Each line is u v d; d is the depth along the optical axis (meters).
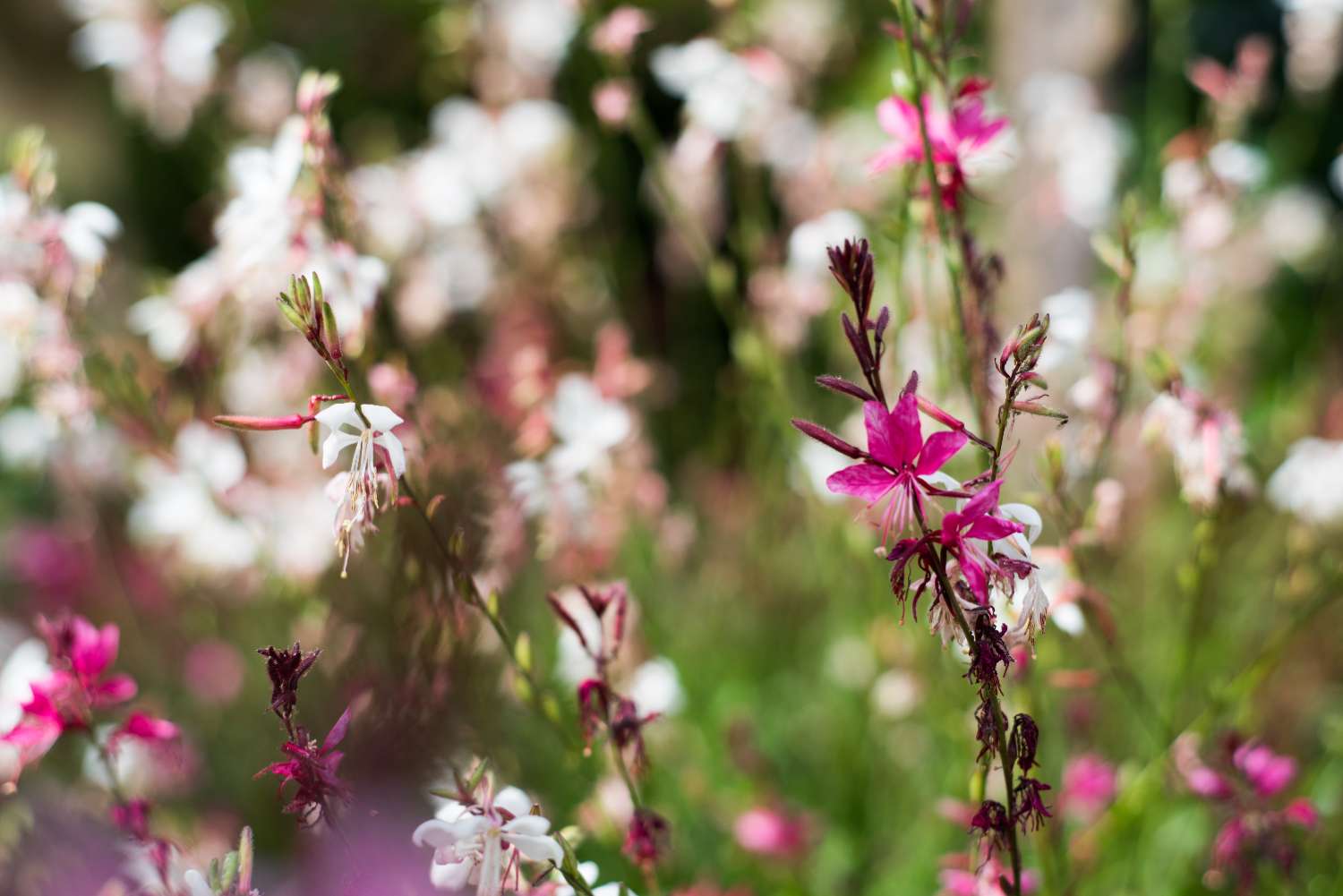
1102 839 0.94
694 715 1.32
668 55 1.19
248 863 0.81
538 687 0.88
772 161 1.33
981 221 1.36
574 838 0.84
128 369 1.00
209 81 1.39
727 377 1.54
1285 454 1.40
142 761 0.98
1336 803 1.06
